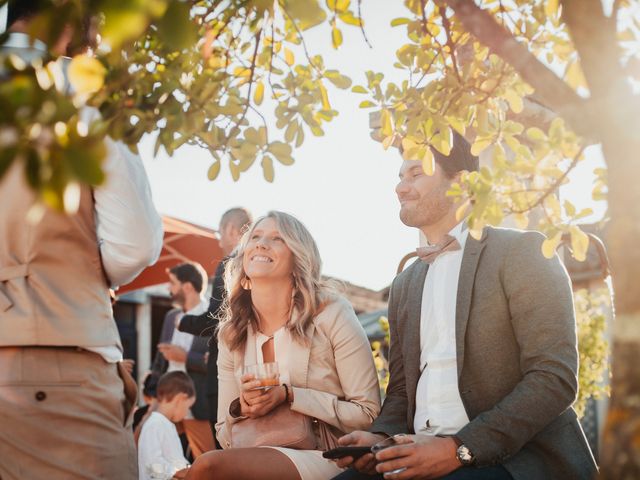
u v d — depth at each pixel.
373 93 2.91
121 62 2.00
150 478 5.65
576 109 1.79
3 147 1.35
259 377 3.52
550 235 2.59
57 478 2.89
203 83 2.25
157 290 13.93
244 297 3.89
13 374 2.88
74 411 2.93
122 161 2.96
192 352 6.55
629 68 2.27
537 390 3.04
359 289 17.27
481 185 2.41
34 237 2.92
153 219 3.10
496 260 3.27
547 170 2.50
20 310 2.90
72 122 1.47
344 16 2.67
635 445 1.62
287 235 3.78
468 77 2.84
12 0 1.69
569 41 2.81
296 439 3.49
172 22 1.47
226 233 6.06
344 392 3.73
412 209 3.53
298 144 2.49
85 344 2.95
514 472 3.01
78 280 2.99
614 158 1.75
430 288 3.44
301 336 3.70
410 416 3.42
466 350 3.23
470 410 3.20
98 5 1.43
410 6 2.85
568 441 3.15
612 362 1.72
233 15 2.38
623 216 1.73
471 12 1.91
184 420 6.47
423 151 2.88
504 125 2.78
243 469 3.33
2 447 2.85
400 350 3.62
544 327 3.14
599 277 9.58
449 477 2.98
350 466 3.24
